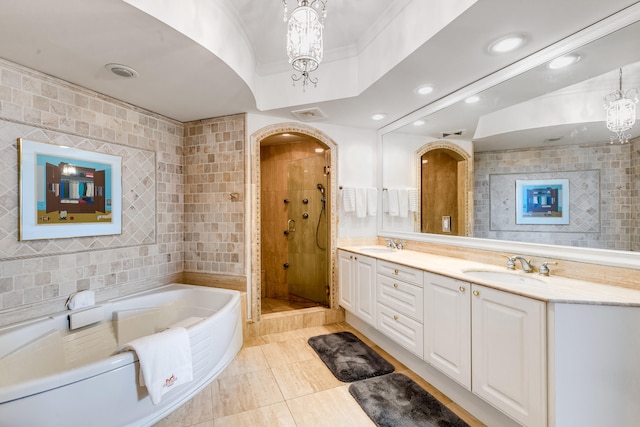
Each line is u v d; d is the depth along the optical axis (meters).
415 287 2.06
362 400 1.83
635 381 1.22
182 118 2.92
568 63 1.60
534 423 1.28
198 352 1.91
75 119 2.12
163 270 2.82
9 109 1.78
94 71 1.92
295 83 2.56
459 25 1.43
